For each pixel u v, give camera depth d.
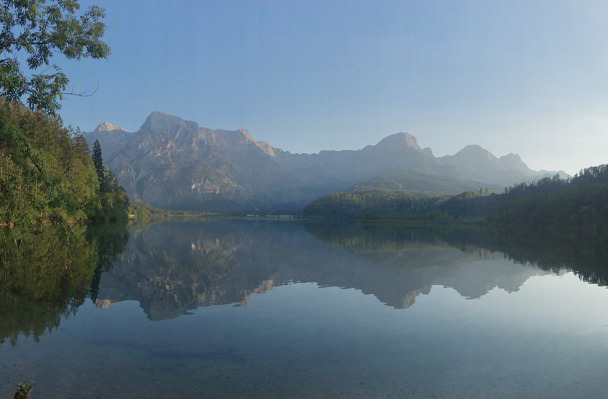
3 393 10.34
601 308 21.81
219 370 12.39
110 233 71.94
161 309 19.94
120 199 116.94
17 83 13.75
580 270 36.19
